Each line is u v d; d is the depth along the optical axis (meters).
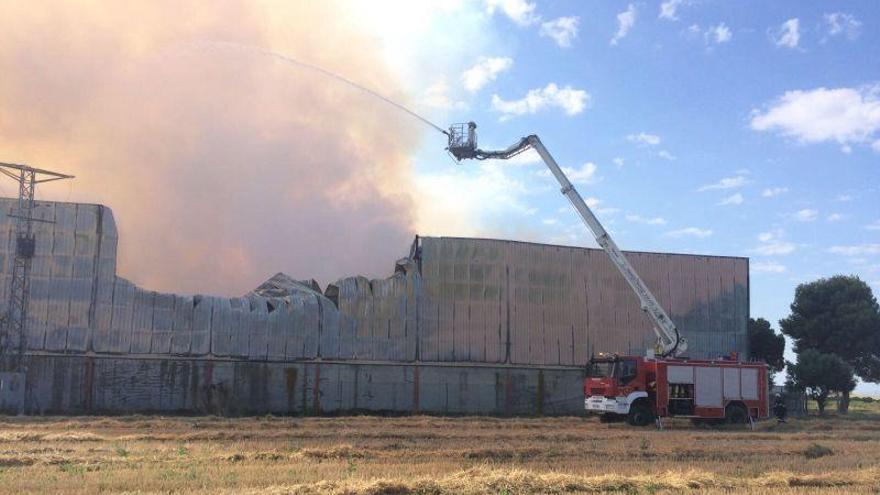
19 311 40.31
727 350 53.91
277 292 47.50
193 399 42.41
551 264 50.66
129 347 41.88
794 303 67.50
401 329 46.88
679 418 39.25
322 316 45.56
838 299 65.06
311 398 44.47
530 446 25.16
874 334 64.44
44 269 41.31
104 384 41.16
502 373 48.25
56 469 18.00
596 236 41.62
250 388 43.47
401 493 15.81
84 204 42.38
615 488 16.98
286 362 44.41
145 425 31.30
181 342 42.75
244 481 16.45
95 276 41.94
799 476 18.95
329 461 20.56
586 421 40.41
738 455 24.30
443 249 48.53
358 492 15.49
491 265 49.19
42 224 41.66
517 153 42.91
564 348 49.81
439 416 44.25
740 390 38.41
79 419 34.28
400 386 46.22
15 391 38.25
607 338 50.97
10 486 15.27
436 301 47.81
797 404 52.44
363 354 45.88
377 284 47.00
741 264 55.31
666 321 40.44
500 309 48.91
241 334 43.81
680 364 37.59
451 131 42.81
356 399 45.31
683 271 53.91
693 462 22.11
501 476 17.09
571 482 17.03
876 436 33.66
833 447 27.31
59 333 40.91
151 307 42.59
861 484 18.36
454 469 19.11
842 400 60.97
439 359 47.19
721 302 54.38
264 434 27.66
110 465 18.70
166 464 18.95
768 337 63.72
